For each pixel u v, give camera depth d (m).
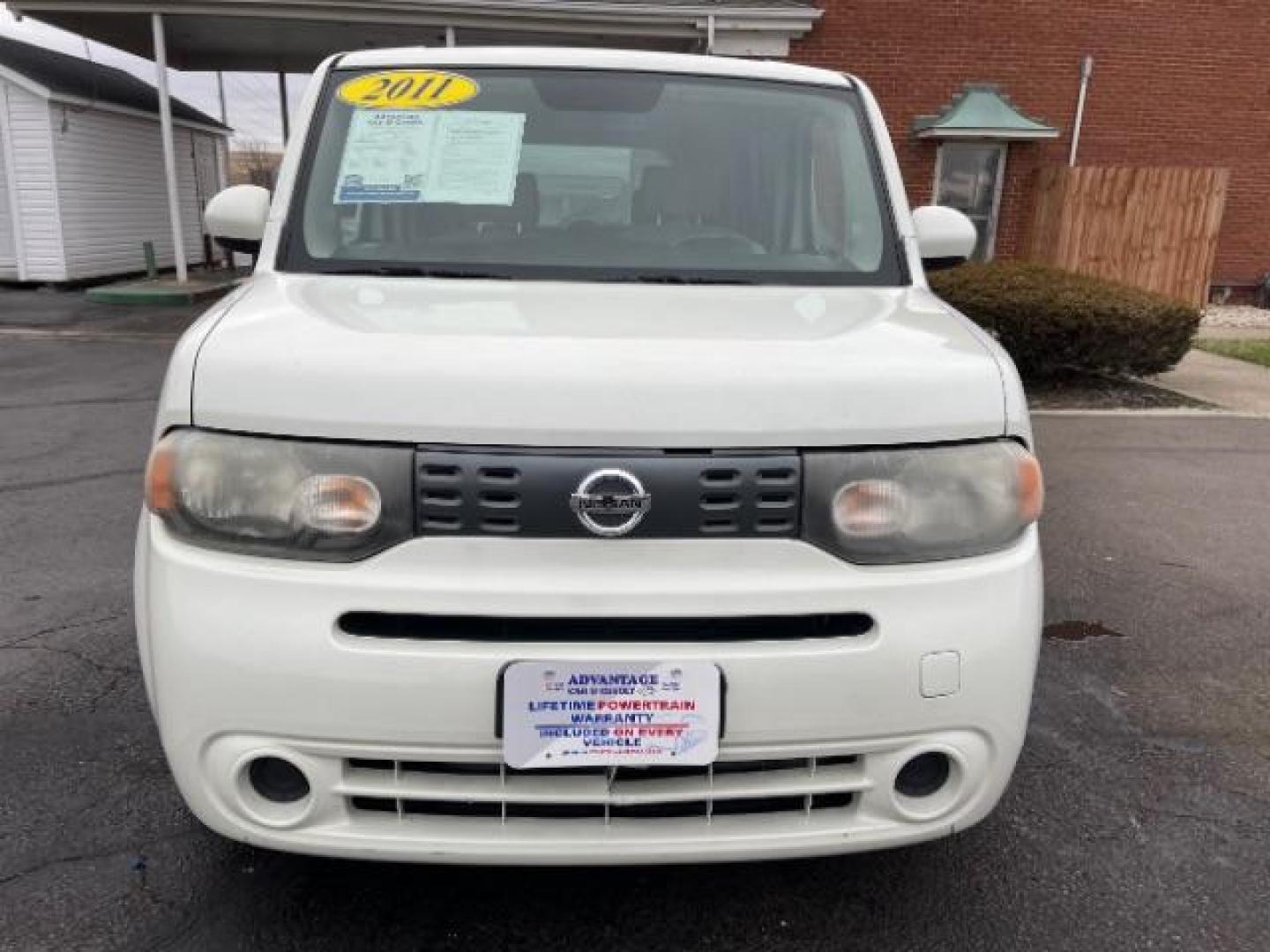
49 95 15.63
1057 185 12.84
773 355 1.96
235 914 2.33
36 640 3.71
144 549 2.05
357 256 2.68
